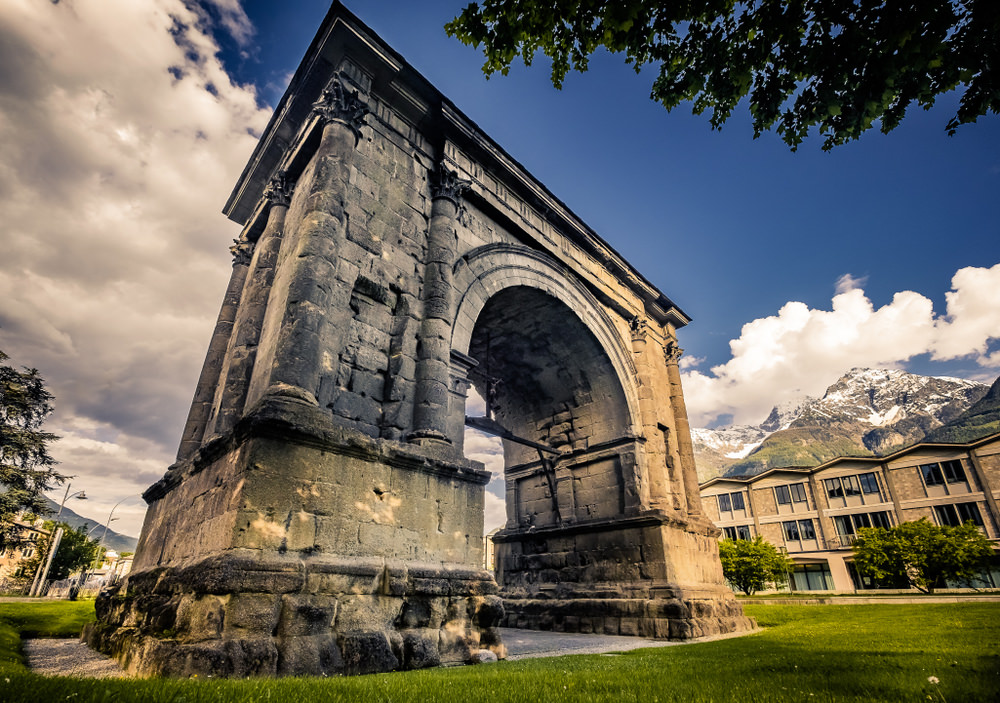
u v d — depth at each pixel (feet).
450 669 22.12
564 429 67.87
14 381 88.79
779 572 143.95
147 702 10.35
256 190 52.95
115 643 25.68
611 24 16.90
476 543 31.65
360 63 41.29
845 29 16.85
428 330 37.29
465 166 48.49
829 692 13.42
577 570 57.62
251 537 21.81
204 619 19.49
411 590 26.04
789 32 17.37
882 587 147.13
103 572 222.89
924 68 16.66
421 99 44.65
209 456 27.81
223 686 12.88
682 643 39.37
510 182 53.11
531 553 63.05
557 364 64.80
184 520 29.53
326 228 32.68
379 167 40.16
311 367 28.32
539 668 21.16
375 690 13.53
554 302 56.24
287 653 20.08
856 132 18.62
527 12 17.02
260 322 38.47
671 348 74.69
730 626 52.06
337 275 33.27
